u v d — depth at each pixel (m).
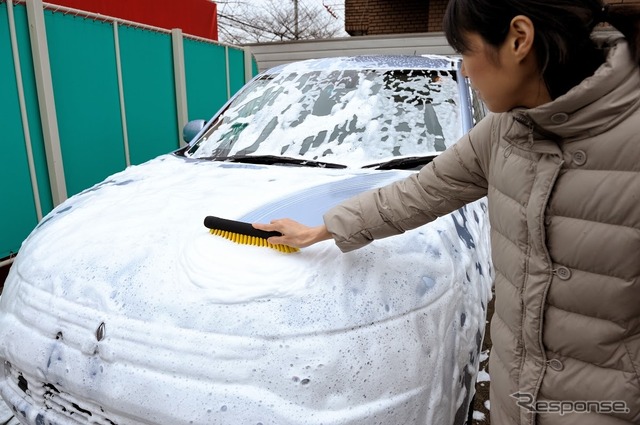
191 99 6.89
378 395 1.31
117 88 5.34
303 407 1.26
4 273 3.99
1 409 2.40
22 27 4.03
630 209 0.89
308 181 2.05
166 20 7.24
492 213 1.18
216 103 7.63
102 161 5.18
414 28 12.71
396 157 2.27
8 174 3.97
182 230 1.69
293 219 1.68
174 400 1.29
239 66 8.38
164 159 2.71
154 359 1.34
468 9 0.96
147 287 1.47
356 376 1.30
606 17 0.92
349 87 2.71
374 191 1.40
